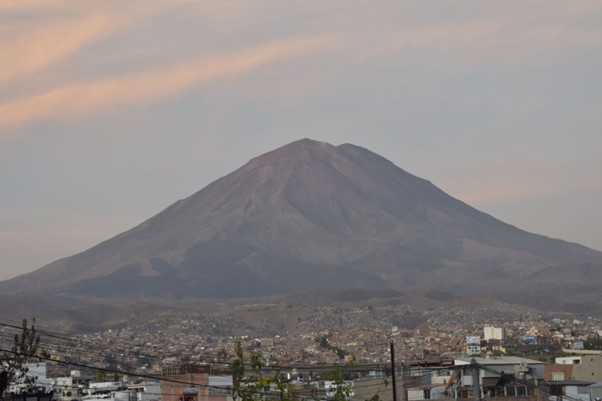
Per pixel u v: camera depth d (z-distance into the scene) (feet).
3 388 228.02
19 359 344.69
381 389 492.54
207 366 488.44
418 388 480.64
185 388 455.63
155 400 466.70
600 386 494.18
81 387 556.10
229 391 453.58
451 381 474.49
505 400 468.75
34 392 343.87
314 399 355.77
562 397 480.23
